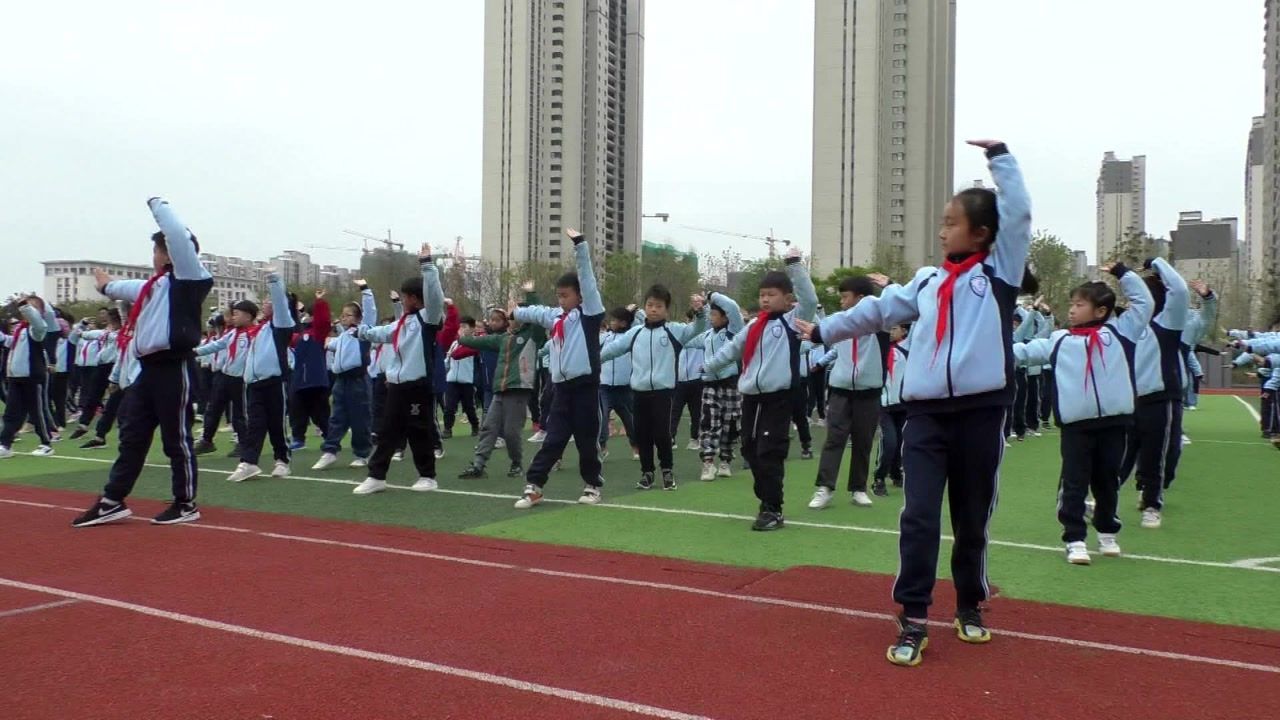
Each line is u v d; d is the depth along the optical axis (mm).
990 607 5152
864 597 5305
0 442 12445
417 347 9180
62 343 16156
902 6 77188
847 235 75062
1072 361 6367
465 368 14820
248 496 9008
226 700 3775
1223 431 16281
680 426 18375
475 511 8219
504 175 77938
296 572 5895
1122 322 6523
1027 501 8766
